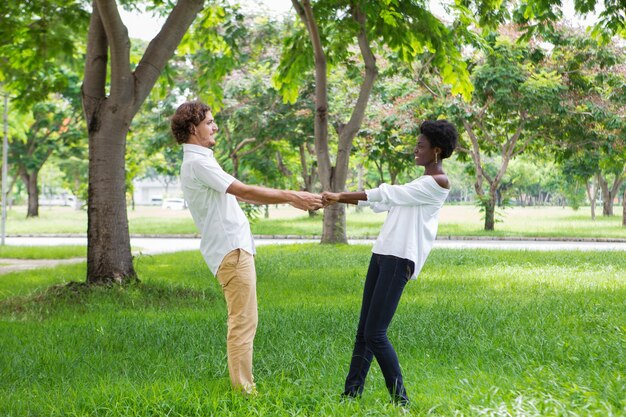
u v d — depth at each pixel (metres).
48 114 39.75
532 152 31.45
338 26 16.69
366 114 28.95
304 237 27.92
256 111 28.00
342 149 19.38
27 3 12.70
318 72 17.97
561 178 50.19
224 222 4.65
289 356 5.67
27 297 9.77
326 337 6.52
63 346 6.32
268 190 4.58
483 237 27.30
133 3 14.12
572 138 27.62
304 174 36.03
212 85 16.17
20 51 13.26
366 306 4.60
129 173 40.34
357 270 13.34
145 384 4.81
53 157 47.06
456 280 11.68
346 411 4.19
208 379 5.15
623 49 25.64
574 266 14.25
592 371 5.11
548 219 45.94
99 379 5.11
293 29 19.78
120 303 9.38
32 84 13.97
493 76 24.66
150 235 30.25
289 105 28.64
